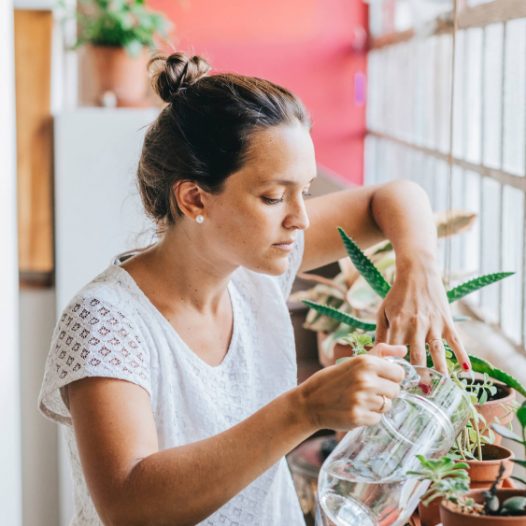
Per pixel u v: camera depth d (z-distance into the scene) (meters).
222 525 1.28
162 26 3.25
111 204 2.89
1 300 1.95
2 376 1.97
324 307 1.45
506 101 2.12
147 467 1.01
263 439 0.99
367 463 1.02
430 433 1.02
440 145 3.01
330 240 1.49
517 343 1.96
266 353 1.38
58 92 3.28
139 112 2.88
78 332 1.15
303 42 4.73
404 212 1.44
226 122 1.10
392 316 1.27
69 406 1.15
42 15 2.96
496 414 1.26
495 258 2.24
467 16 2.43
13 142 2.01
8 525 2.01
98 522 1.23
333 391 0.97
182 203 1.17
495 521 0.94
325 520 1.05
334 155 4.82
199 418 1.26
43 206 2.98
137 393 1.13
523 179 1.94
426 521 1.16
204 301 1.27
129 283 1.22
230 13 4.68
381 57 4.28
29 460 3.00
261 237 1.13
